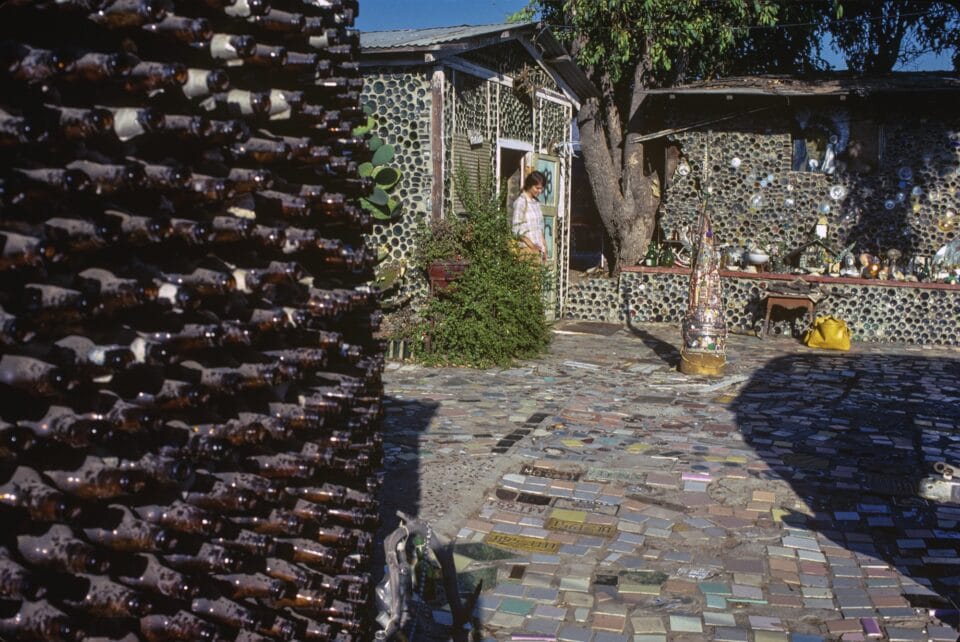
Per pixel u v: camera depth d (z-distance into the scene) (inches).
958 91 490.6
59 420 54.3
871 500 224.2
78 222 55.2
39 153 55.5
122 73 54.7
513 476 237.8
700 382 367.6
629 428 290.8
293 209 76.8
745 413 314.5
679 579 178.2
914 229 525.0
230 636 69.1
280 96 73.7
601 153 574.9
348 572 87.7
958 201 516.7
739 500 223.0
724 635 156.2
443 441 269.4
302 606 75.5
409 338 402.6
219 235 67.6
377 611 105.3
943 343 483.8
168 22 59.9
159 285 60.7
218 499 65.9
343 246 82.7
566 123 556.4
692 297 386.9
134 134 57.9
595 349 446.6
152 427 60.3
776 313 505.7
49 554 53.9
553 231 533.0
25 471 55.2
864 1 660.1
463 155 434.0
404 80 407.2
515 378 371.2
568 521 207.8
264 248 76.5
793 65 695.7
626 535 200.4
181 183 59.2
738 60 695.7
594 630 157.5
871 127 525.7
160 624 61.4
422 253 406.6
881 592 173.5
